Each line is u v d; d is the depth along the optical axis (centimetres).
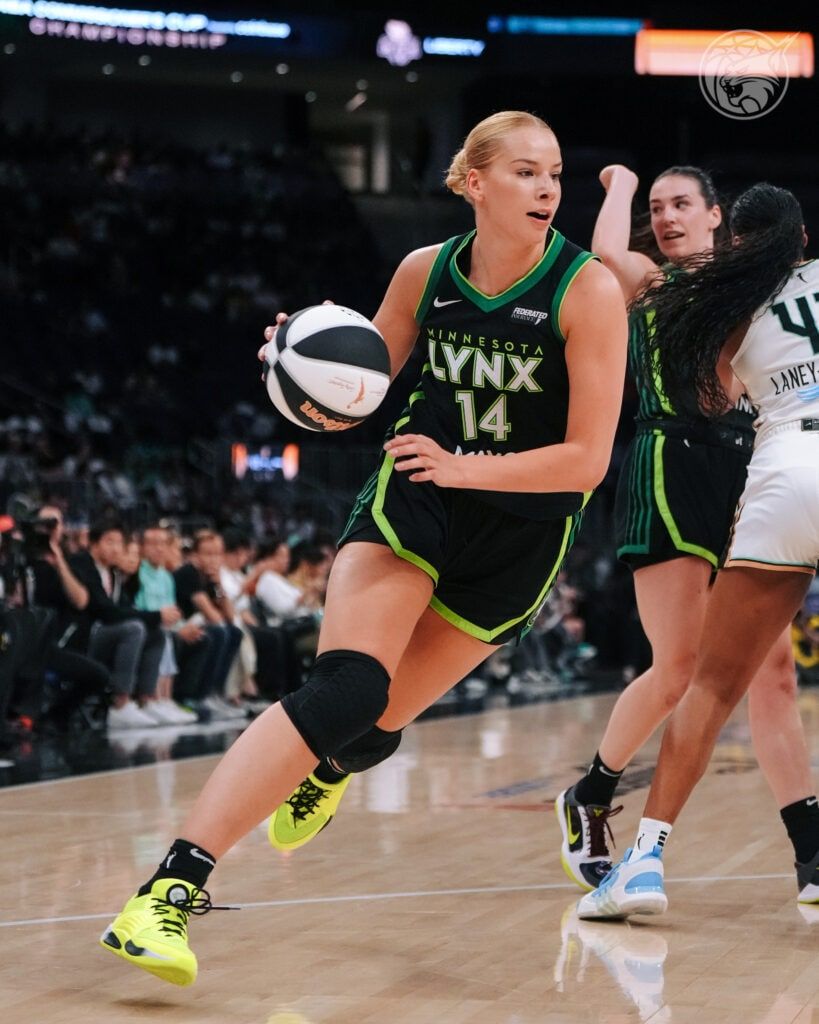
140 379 2112
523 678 1534
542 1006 298
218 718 1051
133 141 2675
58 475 1551
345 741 311
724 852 502
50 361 2092
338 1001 302
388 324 352
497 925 380
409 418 348
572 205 2928
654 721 425
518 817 587
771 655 423
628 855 388
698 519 423
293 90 2962
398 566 324
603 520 2147
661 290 393
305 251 2642
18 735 891
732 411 431
